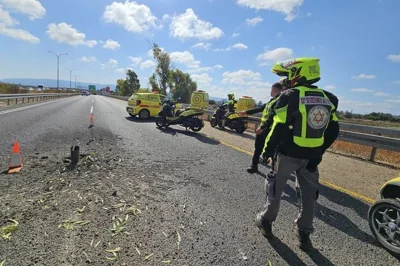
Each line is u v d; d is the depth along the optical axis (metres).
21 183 4.21
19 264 2.32
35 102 24.02
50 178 4.53
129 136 9.34
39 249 2.56
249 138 10.52
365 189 4.86
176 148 7.69
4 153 5.84
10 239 2.68
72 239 2.76
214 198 4.09
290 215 3.64
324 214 3.75
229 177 5.18
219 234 3.04
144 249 2.67
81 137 8.49
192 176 5.14
